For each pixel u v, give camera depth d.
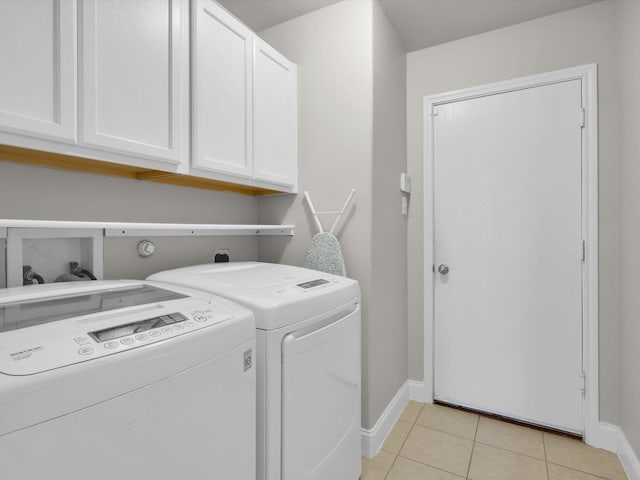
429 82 2.22
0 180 1.03
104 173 1.28
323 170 1.83
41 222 0.90
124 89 1.02
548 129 1.90
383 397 1.87
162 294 1.02
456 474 1.56
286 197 1.95
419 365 2.26
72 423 0.53
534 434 1.86
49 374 0.51
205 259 1.72
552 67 1.89
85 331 0.65
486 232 2.06
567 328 1.86
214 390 0.77
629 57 1.55
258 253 2.07
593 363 1.76
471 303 2.11
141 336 0.66
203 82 1.27
